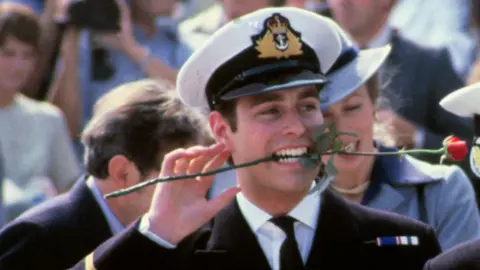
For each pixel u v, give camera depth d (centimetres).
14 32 1359
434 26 1588
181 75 802
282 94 767
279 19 788
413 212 962
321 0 1463
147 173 898
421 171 969
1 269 889
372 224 804
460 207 959
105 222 907
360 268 794
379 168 971
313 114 771
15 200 1320
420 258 799
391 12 1477
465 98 800
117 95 916
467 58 1542
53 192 1387
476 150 797
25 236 895
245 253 788
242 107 774
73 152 1418
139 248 761
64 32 1437
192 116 900
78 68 1443
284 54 784
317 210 796
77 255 898
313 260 788
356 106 935
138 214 909
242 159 779
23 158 1383
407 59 1276
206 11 1545
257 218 790
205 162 772
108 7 1430
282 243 786
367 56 935
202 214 764
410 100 1248
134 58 1443
